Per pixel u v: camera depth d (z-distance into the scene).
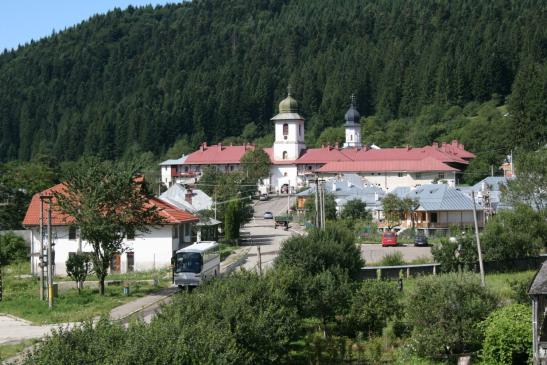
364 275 76.12
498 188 137.12
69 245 89.38
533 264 84.88
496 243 83.00
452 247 80.94
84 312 61.56
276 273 53.00
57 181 143.75
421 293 49.12
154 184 179.50
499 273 82.12
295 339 51.47
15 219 126.00
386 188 182.50
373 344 50.66
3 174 136.25
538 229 90.38
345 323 56.00
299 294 53.81
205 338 33.44
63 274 89.25
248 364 37.22
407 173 191.25
